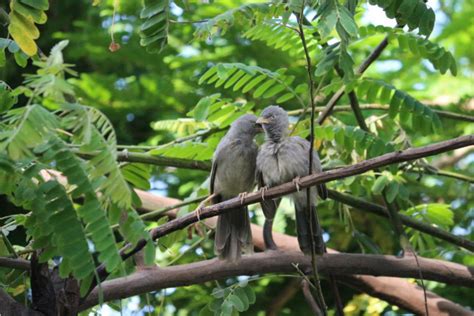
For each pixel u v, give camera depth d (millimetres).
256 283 16203
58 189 6773
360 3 10297
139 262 10727
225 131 12758
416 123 11805
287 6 8172
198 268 10953
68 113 6500
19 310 8984
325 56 9180
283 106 16219
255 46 17266
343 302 16594
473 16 18062
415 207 13328
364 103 15078
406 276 11734
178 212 12430
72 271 7008
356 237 13180
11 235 14727
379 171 12719
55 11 18375
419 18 8828
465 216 16656
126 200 6395
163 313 15727
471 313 12422
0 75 16562
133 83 17469
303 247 10969
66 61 18109
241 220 11281
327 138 11906
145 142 17562
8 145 6082
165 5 8516
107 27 18234
